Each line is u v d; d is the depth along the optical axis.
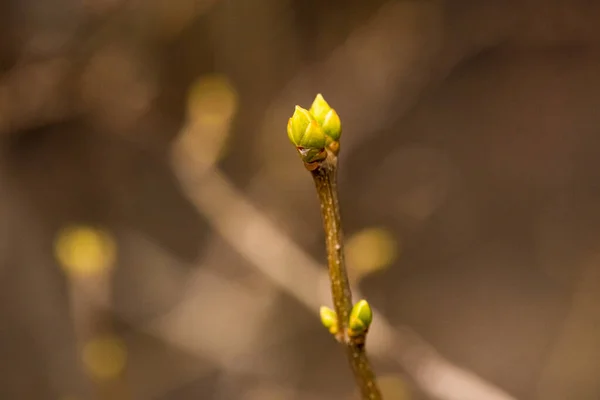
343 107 1.01
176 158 0.82
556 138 1.13
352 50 0.99
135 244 0.95
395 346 0.64
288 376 1.00
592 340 1.05
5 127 0.80
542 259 1.14
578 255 1.11
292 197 0.98
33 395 0.88
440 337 1.09
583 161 1.13
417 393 0.92
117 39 0.84
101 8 0.79
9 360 0.86
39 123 0.83
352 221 1.08
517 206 1.15
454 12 1.04
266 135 0.97
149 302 0.95
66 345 0.87
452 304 1.12
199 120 0.79
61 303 0.87
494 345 1.09
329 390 1.03
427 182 1.11
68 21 0.80
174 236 0.97
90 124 0.87
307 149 0.38
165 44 0.87
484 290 1.13
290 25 0.94
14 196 0.83
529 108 1.13
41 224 0.86
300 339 1.01
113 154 0.90
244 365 0.95
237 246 0.77
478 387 0.60
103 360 0.69
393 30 1.00
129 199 0.93
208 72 0.91
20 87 0.80
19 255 0.85
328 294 0.71
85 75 0.84
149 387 0.96
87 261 0.67
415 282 1.12
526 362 1.07
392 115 1.06
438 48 1.05
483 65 1.10
